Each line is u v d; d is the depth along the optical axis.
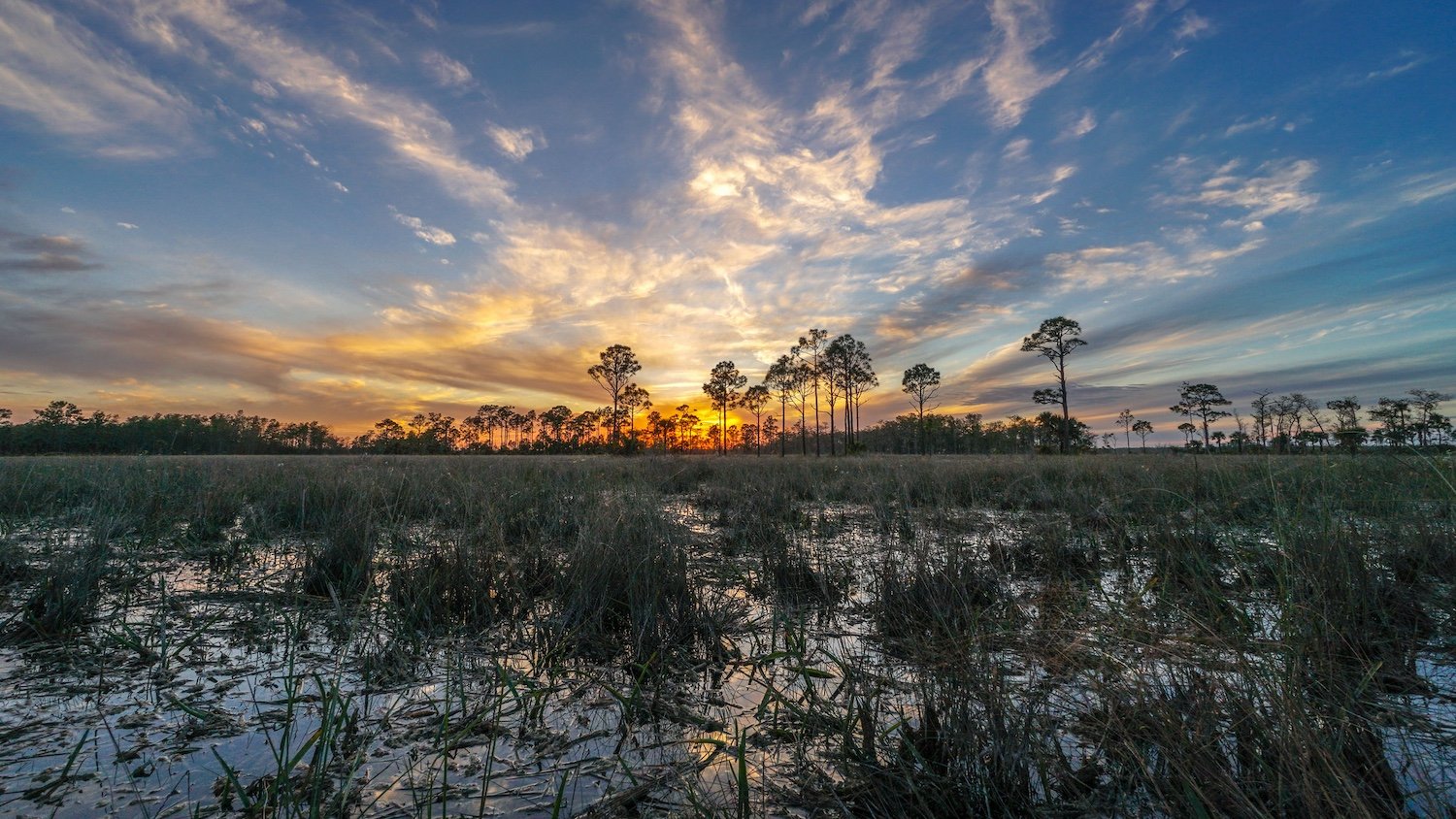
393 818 1.64
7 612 3.35
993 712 1.92
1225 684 1.92
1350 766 1.67
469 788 1.81
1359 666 2.47
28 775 1.82
